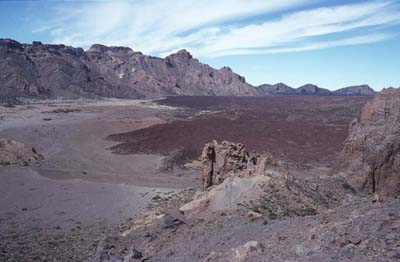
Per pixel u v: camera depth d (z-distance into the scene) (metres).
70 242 29.89
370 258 12.73
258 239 19.78
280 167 34.19
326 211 20.84
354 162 35.25
